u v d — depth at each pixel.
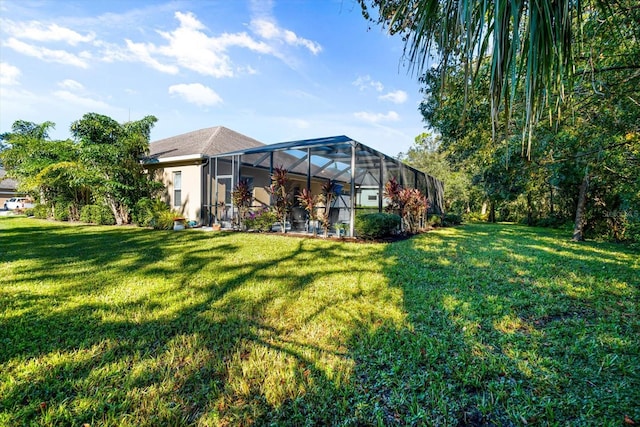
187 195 12.75
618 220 10.66
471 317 3.18
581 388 2.01
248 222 10.67
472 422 1.74
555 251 7.74
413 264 5.72
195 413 1.79
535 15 1.14
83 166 12.09
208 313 3.24
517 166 8.41
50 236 9.11
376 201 16.38
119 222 13.07
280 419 1.75
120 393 1.93
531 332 2.87
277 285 4.28
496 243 9.13
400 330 2.86
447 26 1.31
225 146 14.14
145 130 13.19
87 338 2.66
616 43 3.19
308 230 10.92
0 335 2.70
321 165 13.58
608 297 3.92
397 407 1.85
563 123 4.99
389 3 2.36
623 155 5.57
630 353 2.45
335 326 2.95
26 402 1.86
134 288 4.09
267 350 2.48
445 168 27.88
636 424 1.67
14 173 14.81
